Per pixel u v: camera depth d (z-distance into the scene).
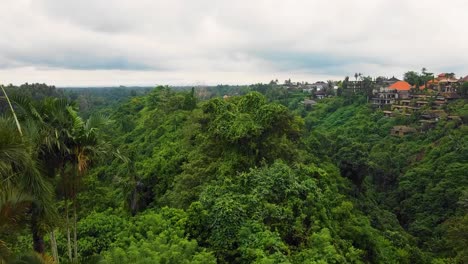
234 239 15.34
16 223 8.34
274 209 16.61
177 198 22.48
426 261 27.95
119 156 14.16
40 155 11.84
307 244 15.66
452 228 31.64
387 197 48.34
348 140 41.94
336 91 110.38
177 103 57.03
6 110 10.71
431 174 46.41
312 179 21.48
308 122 86.56
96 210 25.08
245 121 24.14
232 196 17.64
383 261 20.00
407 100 83.12
